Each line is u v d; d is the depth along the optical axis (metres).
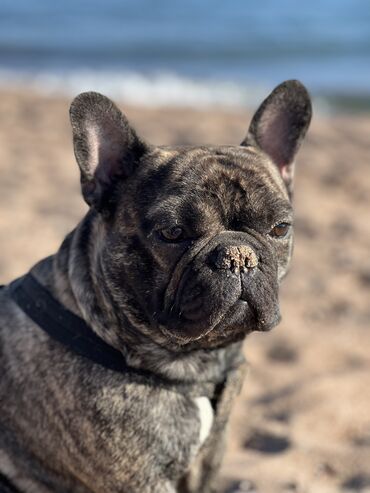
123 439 0.66
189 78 3.46
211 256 0.63
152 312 0.66
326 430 0.97
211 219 0.65
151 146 0.70
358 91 3.17
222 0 6.44
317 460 0.90
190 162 0.67
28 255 1.42
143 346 0.66
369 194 1.88
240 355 0.72
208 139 2.28
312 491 0.85
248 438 0.96
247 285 0.63
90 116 0.69
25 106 2.64
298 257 1.52
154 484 0.67
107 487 0.68
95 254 0.68
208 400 0.69
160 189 0.66
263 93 3.21
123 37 4.54
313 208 1.78
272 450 0.94
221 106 2.97
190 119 2.57
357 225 1.69
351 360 1.15
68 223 1.61
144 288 0.66
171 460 0.67
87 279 0.68
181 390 0.67
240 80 3.42
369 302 1.34
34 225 1.59
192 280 0.63
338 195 1.88
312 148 2.25
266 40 4.48
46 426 0.68
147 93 3.16
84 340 0.67
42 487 0.71
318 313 1.30
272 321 0.65
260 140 0.76
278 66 3.73
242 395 1.06
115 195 0.68
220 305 0.62
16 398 0.69
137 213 0.66
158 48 4.15
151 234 0.65
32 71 3.52
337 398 1.01
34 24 5.02
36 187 1.84
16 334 0.70
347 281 1.42
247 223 0.66
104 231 0.68
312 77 3.46
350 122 2.62
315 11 5.91
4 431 0.70
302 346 1.18
